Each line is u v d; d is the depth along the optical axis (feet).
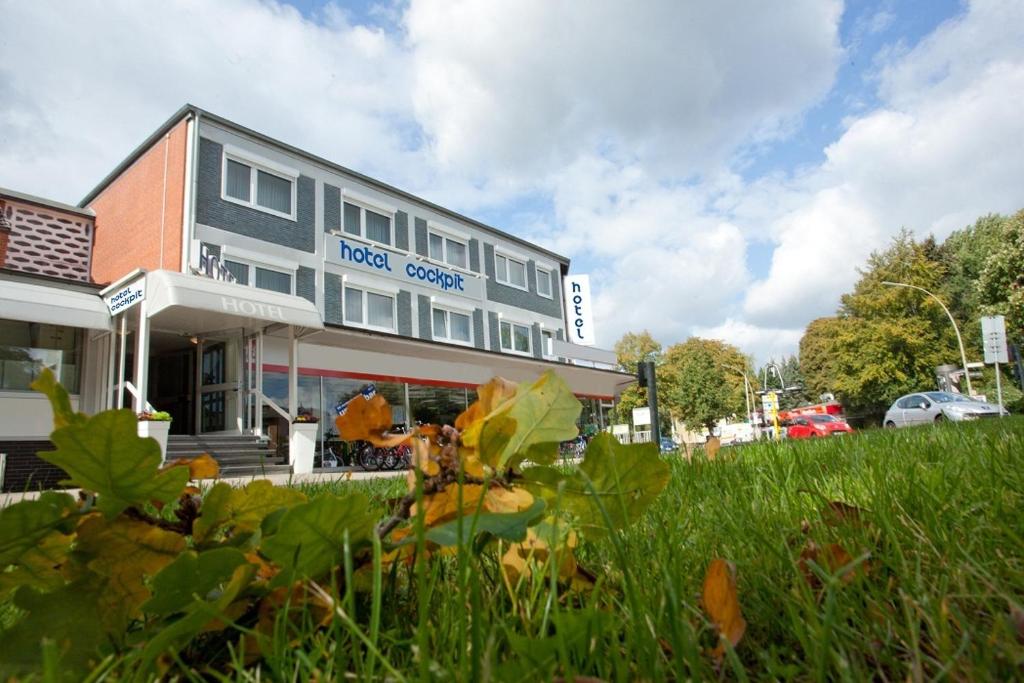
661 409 165.68
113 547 2.18
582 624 2.07
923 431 13.34
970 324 133.90
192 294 33.73
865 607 2.67
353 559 2.31
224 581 2.00
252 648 2.27
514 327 77.92
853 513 3.76
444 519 2.56
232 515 2.39
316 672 1.93
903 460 7.35
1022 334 98.58
